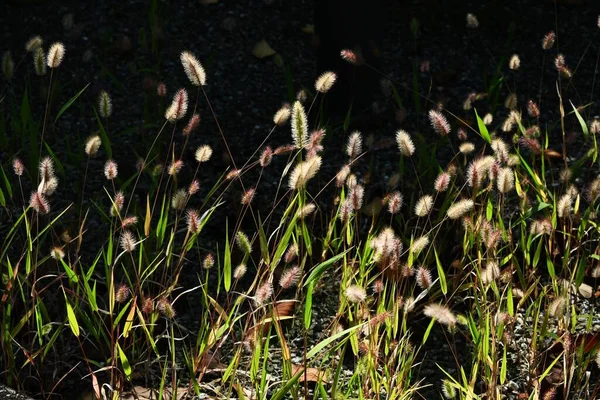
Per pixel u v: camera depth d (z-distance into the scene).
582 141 5.38
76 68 5.89
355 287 3.09
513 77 5.99
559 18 6.56
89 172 4.96
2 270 4.10
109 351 3.86
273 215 4.70
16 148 5.16
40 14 6.36
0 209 4.62
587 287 4.26
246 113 5.57
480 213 4.04
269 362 3.81
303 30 6.33
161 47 6.02
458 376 3.78
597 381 3.74
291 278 3.22
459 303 4.20
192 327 4.03
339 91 5.44
